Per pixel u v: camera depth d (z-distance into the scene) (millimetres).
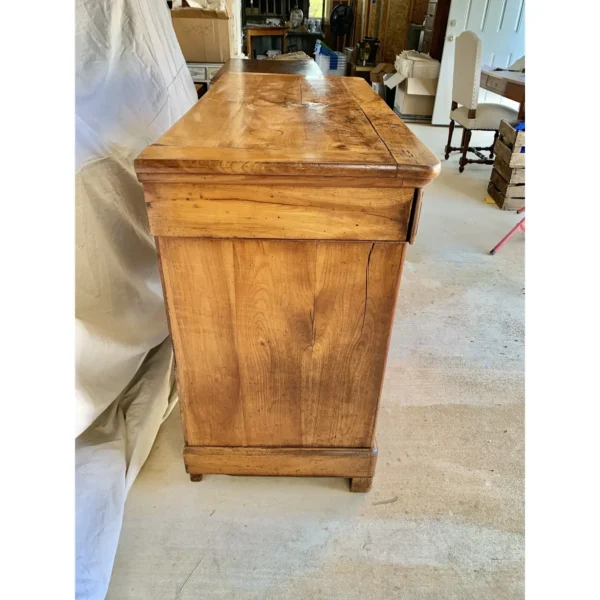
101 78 1183
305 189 717
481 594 897
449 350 1588
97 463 997
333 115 1023
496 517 1045
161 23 1633
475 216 2693
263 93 1256
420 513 1049
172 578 908
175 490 1084
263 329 872
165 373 1314
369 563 943
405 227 753
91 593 815
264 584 901
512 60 4379
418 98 4832
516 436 1262
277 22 6055
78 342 966
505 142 2797
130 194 1202
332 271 806
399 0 5672
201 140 787
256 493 1083
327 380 942
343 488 1103
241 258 792
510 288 1968
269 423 1011
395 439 1240
